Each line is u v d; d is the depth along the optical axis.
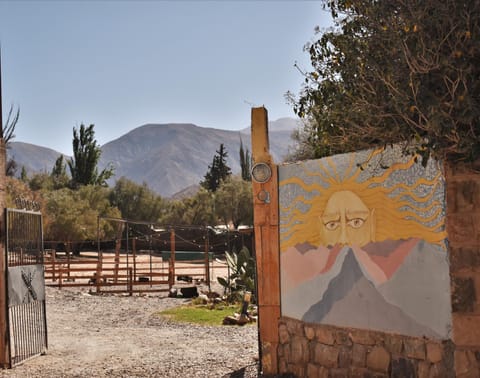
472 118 4.70
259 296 7.74
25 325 10.18
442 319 5.66
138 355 10.11
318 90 7.49
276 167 7.71
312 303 7.17
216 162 81.62
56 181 69.25
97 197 56.16
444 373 5.63
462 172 5.54
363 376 6.47
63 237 45.88
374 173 6.48
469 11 4.84
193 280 28.27
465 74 4.81
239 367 8.64
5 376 8.37
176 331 13.20
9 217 9.40
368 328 6.46
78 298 21.09
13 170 43.94
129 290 23.11
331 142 7.11
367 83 5.97
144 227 56.19
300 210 7.39
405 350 6.03
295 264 7.43
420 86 4.97
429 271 5.81
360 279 6.58
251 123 7.86
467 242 5.50
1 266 8.98
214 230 27.38
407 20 5.17
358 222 6.63
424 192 5.90
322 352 7.00
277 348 7.60
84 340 11.98
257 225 7.78
